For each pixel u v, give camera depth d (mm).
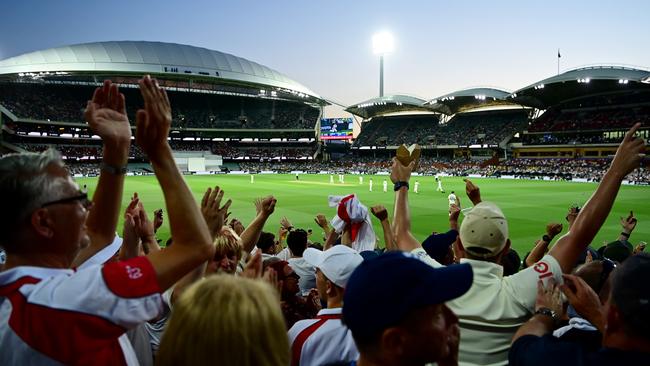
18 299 2010
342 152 129500
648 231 22859
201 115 116438
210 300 1727
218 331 1631
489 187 54250
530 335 2520
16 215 2133
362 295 1987
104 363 2031
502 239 3369
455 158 106125
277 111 125188
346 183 62906
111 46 102125
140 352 3271
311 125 123125
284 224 10641
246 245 5977
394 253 2123
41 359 1918
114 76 102375
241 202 37219
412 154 4762
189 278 3352
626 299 2125
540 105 99250
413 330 1938
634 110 85000
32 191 2127
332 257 3742
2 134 86938
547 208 33062
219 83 111250
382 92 122250
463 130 107562
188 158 99125
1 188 2100
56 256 2322
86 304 1910
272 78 118750
